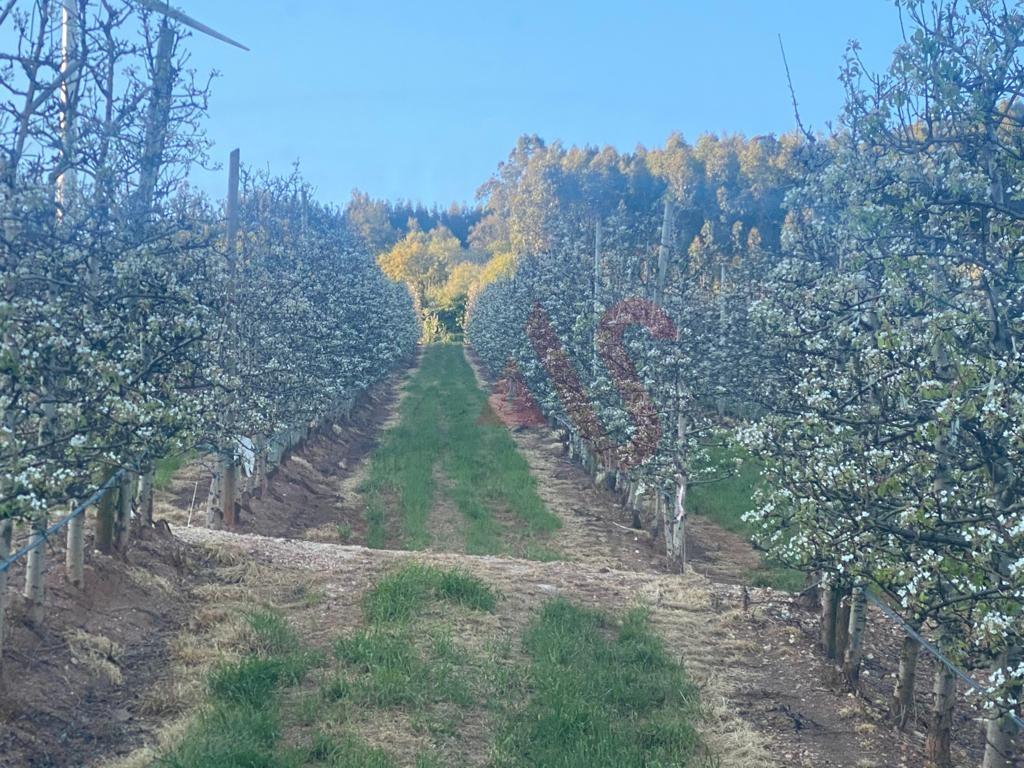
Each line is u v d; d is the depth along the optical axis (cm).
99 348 694
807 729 840
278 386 1916
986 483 675
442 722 747
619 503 2222
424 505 2083
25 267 663
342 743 683
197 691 759
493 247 8856
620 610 1095
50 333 625
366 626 938
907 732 859
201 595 998
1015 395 562
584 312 2164
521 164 9219
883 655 1110
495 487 2314
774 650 1030
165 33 942
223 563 1116
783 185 1055
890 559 644
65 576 875
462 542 1814
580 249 2577
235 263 1555
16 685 696
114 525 980
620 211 2519
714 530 2036
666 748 752
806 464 755
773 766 748
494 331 4525
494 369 4678
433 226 15125
